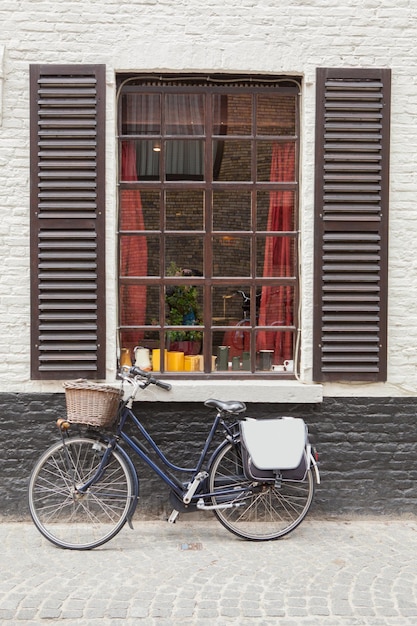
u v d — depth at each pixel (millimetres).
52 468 5164
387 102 5156
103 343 5156
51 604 3887
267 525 5020
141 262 5355
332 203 5191
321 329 5203
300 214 5309
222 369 5383
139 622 3729
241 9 5121
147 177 5340
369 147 5156
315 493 5301
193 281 5359
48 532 4746
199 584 4148
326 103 5152
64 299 5141
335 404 5289
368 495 5320
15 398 5203
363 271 5195
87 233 5125
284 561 4492
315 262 5184
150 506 5262
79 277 5125
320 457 5297
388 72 5148
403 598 3996
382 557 4574
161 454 4852
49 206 5098
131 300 5355
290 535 4973
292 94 5309
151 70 5148
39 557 4539
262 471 4652
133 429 5223
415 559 4547
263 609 3861
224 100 5320
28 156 5125
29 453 5223
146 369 5359
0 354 5176
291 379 5359
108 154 5156
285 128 5348
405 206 5223
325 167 5152
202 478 4801
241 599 3969
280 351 5387
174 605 3896
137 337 5367
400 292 5246
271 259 5375
